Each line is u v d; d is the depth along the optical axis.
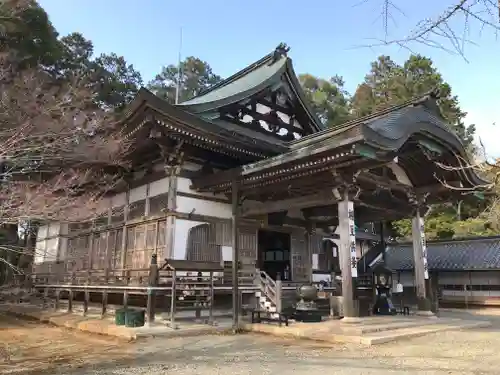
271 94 21.06
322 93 51.53
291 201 14.54
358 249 30.50
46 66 23.66
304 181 13.40
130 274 16.75
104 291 15.46
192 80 56.16
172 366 8.07
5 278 20.03
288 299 15.41
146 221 16.75
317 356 8.83
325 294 16.47
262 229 18.39
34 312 17.95
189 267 12.71
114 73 35.22
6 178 11.16
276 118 21.17
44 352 10.03
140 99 13.98
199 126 14.80
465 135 28.64
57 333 13.45
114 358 9.02
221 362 8.38
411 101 14.44
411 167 15.98
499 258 24.25
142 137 15.71
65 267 20.62
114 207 19.59
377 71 49.78
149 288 12.95
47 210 10.62
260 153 16.81
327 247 21.22
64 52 25.77
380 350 9.43
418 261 16.45
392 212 16.55
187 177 16.31
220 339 11.32
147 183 17.84
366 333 11.23
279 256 20.17
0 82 13.24
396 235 38.09
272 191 14.59
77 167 15.59
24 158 10.35
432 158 14.25
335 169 12.38
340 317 14.04
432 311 16.33
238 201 15.37
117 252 18.25
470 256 25.50
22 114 12.08
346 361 8.25
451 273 25.73
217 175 15.09
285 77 21.34
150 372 7.60
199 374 7.34
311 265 19.75
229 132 15.55
